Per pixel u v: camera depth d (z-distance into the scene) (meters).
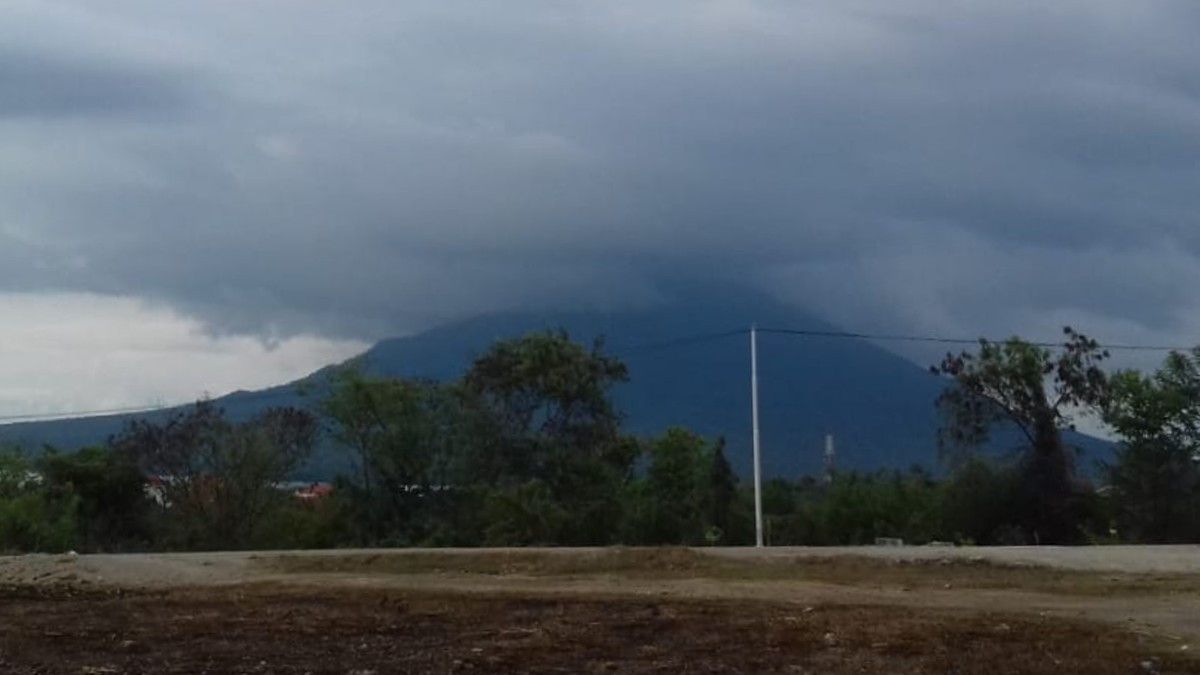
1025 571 23.44
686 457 54.84
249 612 17.16
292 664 12.69
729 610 17.41
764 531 50.16
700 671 12.55
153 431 49.31
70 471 48.44
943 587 21.33
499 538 45.69
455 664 12.67
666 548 26.92
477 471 49.47
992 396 50.84
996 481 49.50
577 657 13.28
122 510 48.81
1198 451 46.88
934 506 50.94
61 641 14.23
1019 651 13.90
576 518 47.38
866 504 52.66
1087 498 48.84
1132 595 20.23
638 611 17.25
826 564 24.23
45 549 42.59
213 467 48.19
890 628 15.57
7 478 47.78
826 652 13.75
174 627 15.47
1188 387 47.12
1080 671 12.77
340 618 16.41
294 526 46.66
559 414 52.59
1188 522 45.72
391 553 26.14
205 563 25.02
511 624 15.83
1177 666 13.14
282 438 49.50
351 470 49.12
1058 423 49.94
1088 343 49.97
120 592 20.52
